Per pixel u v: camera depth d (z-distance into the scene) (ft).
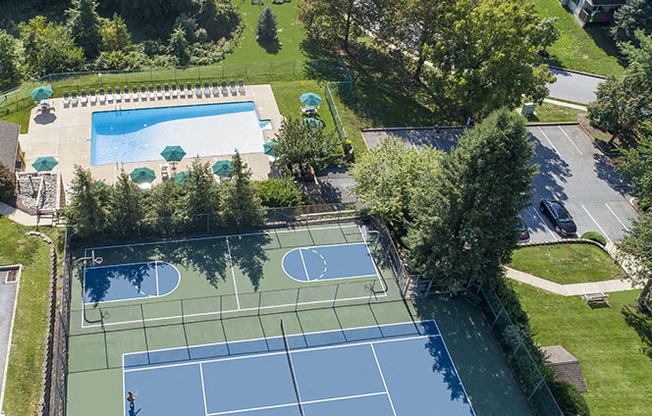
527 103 216.95
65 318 123.44
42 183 156.35
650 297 147.64
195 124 190.90
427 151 161.89
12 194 147.13
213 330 128.36
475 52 193.16
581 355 133.59
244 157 179.52
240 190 145.69
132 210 141.18
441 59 196.95
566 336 137.49
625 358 134.41
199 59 229.86
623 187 191.72
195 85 203.82
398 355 129.08
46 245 137.80
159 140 183.01
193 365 121.80
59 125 182.50
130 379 117.80
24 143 173.88
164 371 119.96
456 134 203.21
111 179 166.20
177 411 114.11
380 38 231.30
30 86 193.36
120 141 180.65
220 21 251.60
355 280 144.15
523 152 120.26
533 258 159.12
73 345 121.90
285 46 241.76
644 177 160.66
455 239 134.10
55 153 172.04
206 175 145.18
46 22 262.06
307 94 194.49
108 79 202.69
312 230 155.63
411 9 209.36
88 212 136.05
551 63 251.39
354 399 120.26
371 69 230.27
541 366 122.01
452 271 134.92
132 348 122.93
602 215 180.65
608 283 153.69
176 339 125.80
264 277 141.18
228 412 115.24
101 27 227.81
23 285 127.44
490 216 126.21
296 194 158.71
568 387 119.75
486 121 122.21
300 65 220.02
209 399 116.67
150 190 149.18
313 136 165.78
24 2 269.23
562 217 173.06
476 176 125.18
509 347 130.00
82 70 211.41
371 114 204.74
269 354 125.70
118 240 143.95
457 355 130.52
